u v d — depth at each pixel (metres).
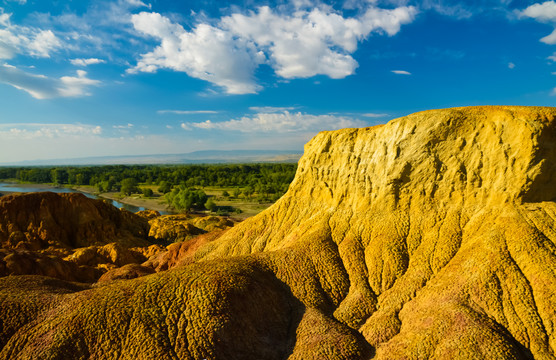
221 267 37.84
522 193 35.88
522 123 36.25
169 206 176.75
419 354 26.56
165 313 30.39
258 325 32.16
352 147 50.56
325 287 38.41
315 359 28.19
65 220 82.94
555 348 25.03
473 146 39.62
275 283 38.84
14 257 49.75
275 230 56.47
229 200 190.12
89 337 27.98
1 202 76.31
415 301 33.09
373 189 46.06
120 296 32.47
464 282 31.69
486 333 26.16
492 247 33.28
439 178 41.22
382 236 41.72
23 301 31.62
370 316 34.16
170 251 68.06
